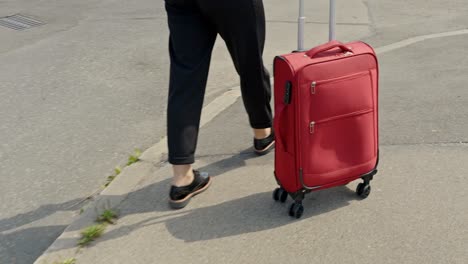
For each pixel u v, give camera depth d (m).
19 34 6.97
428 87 4.72
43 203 3.45
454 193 3.17
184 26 2.92
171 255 2.78
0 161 3.97
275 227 2.94
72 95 5.07
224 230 2.94
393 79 4.95
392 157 3.58
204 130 4.14
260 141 3.62
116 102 4.87
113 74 5.52
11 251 3.00
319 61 2.65
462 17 6.81
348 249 2.75
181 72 2.97
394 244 2.77
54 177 3.74
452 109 4.26
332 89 2.71
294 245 2.80
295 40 6.27
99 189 3.58
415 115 4.19
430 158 3.55
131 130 4.34
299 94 2.65
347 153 2.90
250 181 3.39
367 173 3.01
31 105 4.89
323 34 6.39
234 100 4.68
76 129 4.40
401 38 6.12
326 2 7.83
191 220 3.04
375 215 3.00
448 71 5.08
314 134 2.77
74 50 6.27
